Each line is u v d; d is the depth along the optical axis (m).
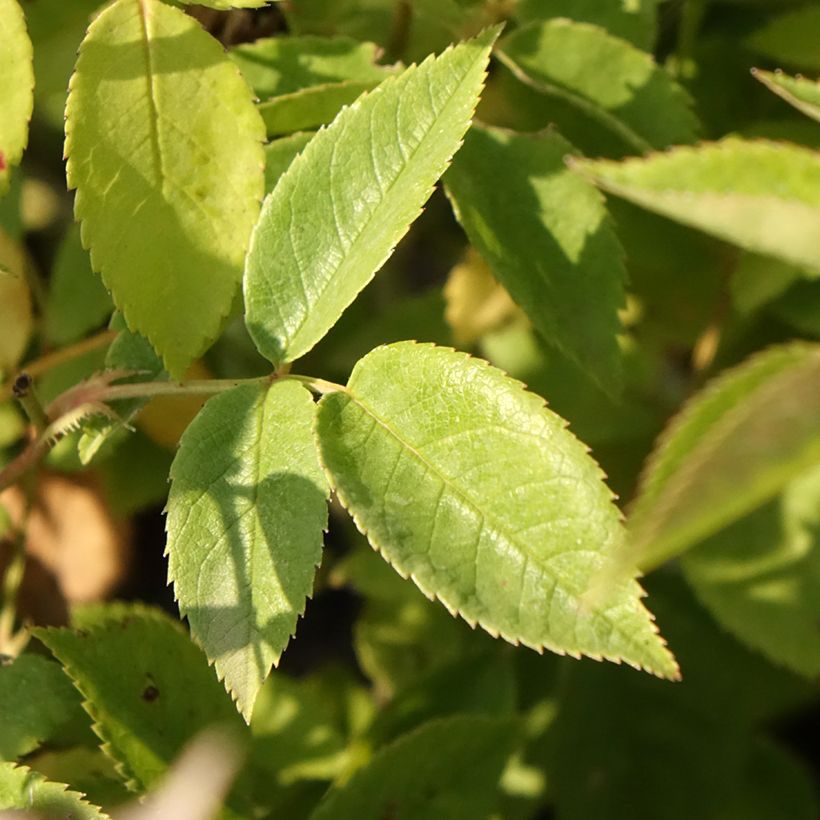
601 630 0.37
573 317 0.41
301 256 0.39
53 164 0.56
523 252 0.41
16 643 0.45
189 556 0.38
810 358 0.35
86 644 0.41
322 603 0.57
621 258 0.41
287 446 0.38
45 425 0.41
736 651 0.48
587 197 0.42
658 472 0.35
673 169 0.35
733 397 0.35
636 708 0.48
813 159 0.35
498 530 0.37
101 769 0.42
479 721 0.42
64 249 0.46
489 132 0.42
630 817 0.48
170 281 0.40
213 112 0.40
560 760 0.48
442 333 0.47
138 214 0.39
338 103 0.42
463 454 0.38
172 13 0.39
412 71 0.39
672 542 0.34
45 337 0.46
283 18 0.44
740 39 0.47
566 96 0.42
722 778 0.48
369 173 0.39
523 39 0.42
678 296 0.47
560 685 0.48
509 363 0.48
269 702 0.44
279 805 0.43
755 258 0.46
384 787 0.42
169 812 0.41
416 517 0.38
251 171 0.40
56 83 0.44
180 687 0.42
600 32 0.42
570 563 0.37
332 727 0.44
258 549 0.38
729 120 0.47
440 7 0.43
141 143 0.39
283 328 0.39
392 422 0.38
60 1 0.43
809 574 0.46
